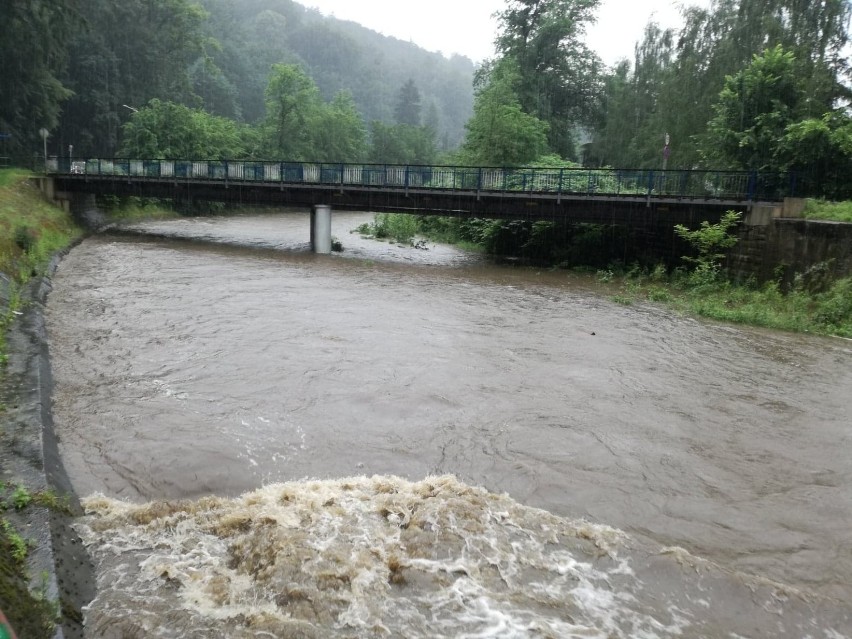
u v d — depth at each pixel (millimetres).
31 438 6887
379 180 27250
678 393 10367
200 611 4668
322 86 146500
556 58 49562
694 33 32938
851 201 19000
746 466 7734
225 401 9047
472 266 25812
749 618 4965
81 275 19422
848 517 6617
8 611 3963
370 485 6676
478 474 7191
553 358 12148
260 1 174000
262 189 28859
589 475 7289
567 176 24703
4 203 24047
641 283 21781
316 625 4566
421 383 10219
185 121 50281
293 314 14984
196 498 6426
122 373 10117
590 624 4750
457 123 192375
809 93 22188
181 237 32281
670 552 5727
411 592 4984
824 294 16281
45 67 39875
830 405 10023
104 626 4457
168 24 61562
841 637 4840
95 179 31719
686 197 21109
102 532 5660
